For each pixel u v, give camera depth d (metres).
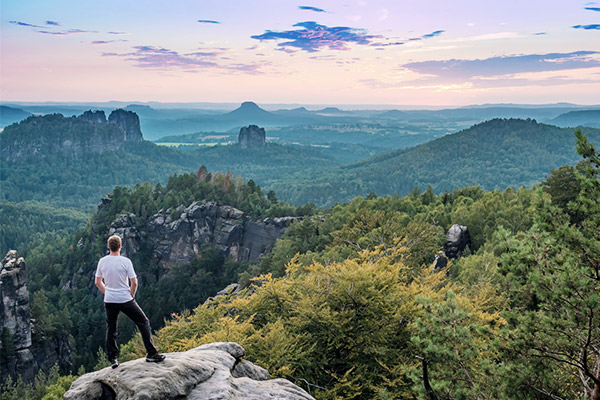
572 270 11.64
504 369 12.62
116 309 10.36
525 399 12.30
